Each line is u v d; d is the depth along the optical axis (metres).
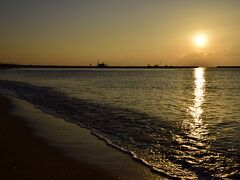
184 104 32.78
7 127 17.84
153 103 32.78
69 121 20.42
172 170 10.88
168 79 110.19
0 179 9.54
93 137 15.74
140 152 13.16
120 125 19.30
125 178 10.01
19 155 12.27
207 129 18.45
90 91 48.88
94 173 10.41
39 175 10.02
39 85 64.62
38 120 20.55
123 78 114.50
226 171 10.82
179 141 15.20
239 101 37.00
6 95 39.56
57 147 13.63
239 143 14.84
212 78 124.44
